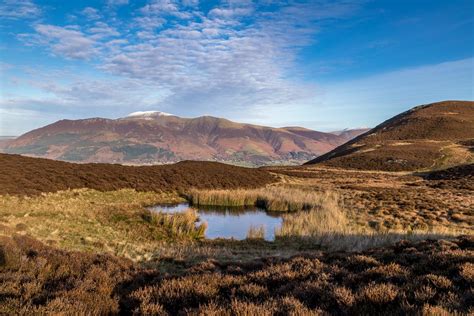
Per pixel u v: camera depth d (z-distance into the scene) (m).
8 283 6.72
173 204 33.91
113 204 29.17
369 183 61.38
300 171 91.75
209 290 6.99
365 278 7.77
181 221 22.56
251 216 29.36
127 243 16.81
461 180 59.66
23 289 6.58
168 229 21.72
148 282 8.47
